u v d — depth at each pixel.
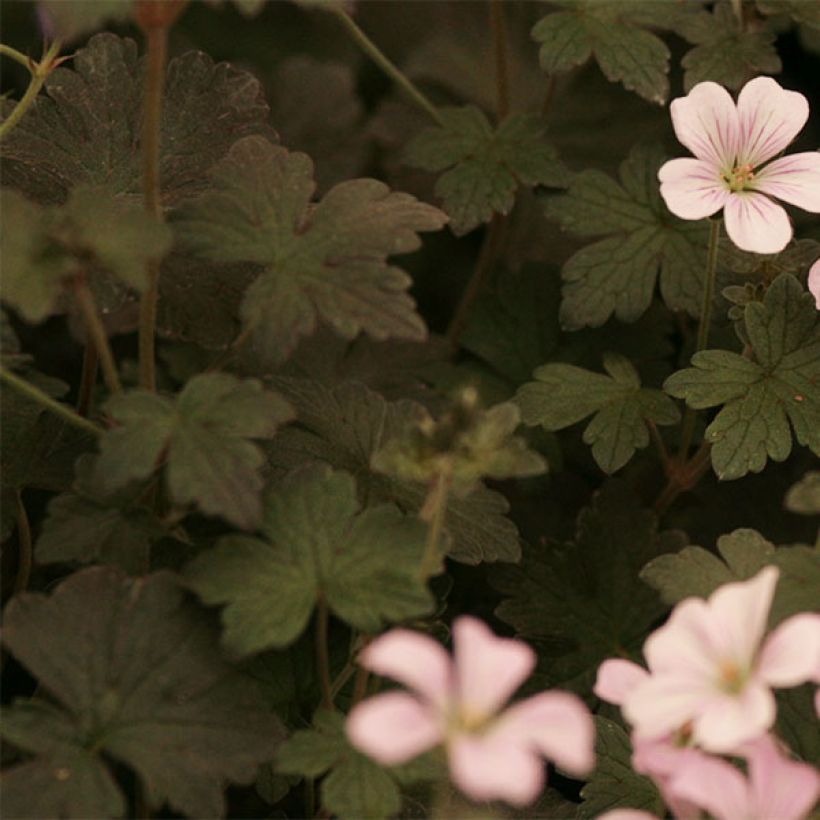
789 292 0.85
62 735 0.79
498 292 0.92
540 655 0.86
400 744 0.75
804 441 0.84
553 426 0.86
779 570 0.81
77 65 0.87
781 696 0.83
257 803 0.85
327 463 0.84
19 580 0.84
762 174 0.85
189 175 0.86
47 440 0.84
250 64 1.03
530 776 0.75
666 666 0.77
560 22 0.89
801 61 0.99
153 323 0.82
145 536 0.81
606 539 0.87
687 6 0.92
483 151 0.91
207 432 0.79
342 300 0.81
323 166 0.97
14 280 0.79
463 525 0.84
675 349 0.92
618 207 0.90
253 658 0.84
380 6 1.03
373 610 0.79
